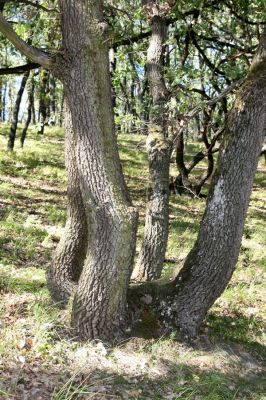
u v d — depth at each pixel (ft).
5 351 16.60
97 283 17.63
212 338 20.17
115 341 18.22
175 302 19.31
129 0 28.35
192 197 53.21
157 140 24.58
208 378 17.43
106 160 17.17
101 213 17.24
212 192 18.74
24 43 16.47
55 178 54.24
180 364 17.89
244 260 33.45
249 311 24.71
